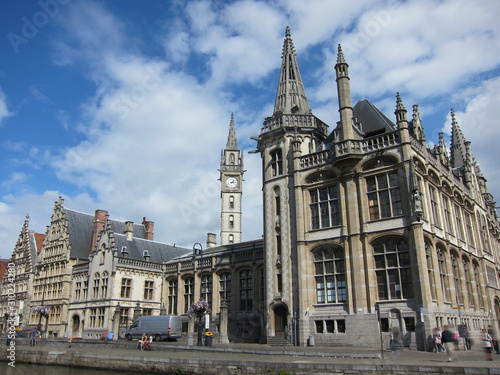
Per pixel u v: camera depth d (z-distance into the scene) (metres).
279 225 38.69
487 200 55.62
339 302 32.88
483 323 39.31
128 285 55.06
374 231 32.06
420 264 29.11
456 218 40.47
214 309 49.19
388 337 29.42
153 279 57.94
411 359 21.08
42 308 58.16
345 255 33.03
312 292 34.41
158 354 25.17
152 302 56.97
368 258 31.80
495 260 50.53
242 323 44.91
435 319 28.64
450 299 33.31
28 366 28.61
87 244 66.38
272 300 36.88
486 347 21.89
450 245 35.84
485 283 42.88
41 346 37.69
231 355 24.17
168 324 41.56
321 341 32.50
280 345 34.34
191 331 44.41
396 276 30.62
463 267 37.47
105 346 34.84
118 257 54.88
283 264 36.91
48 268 65.88
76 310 58.31
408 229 30.53
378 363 18.44
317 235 35.22
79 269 60.69
